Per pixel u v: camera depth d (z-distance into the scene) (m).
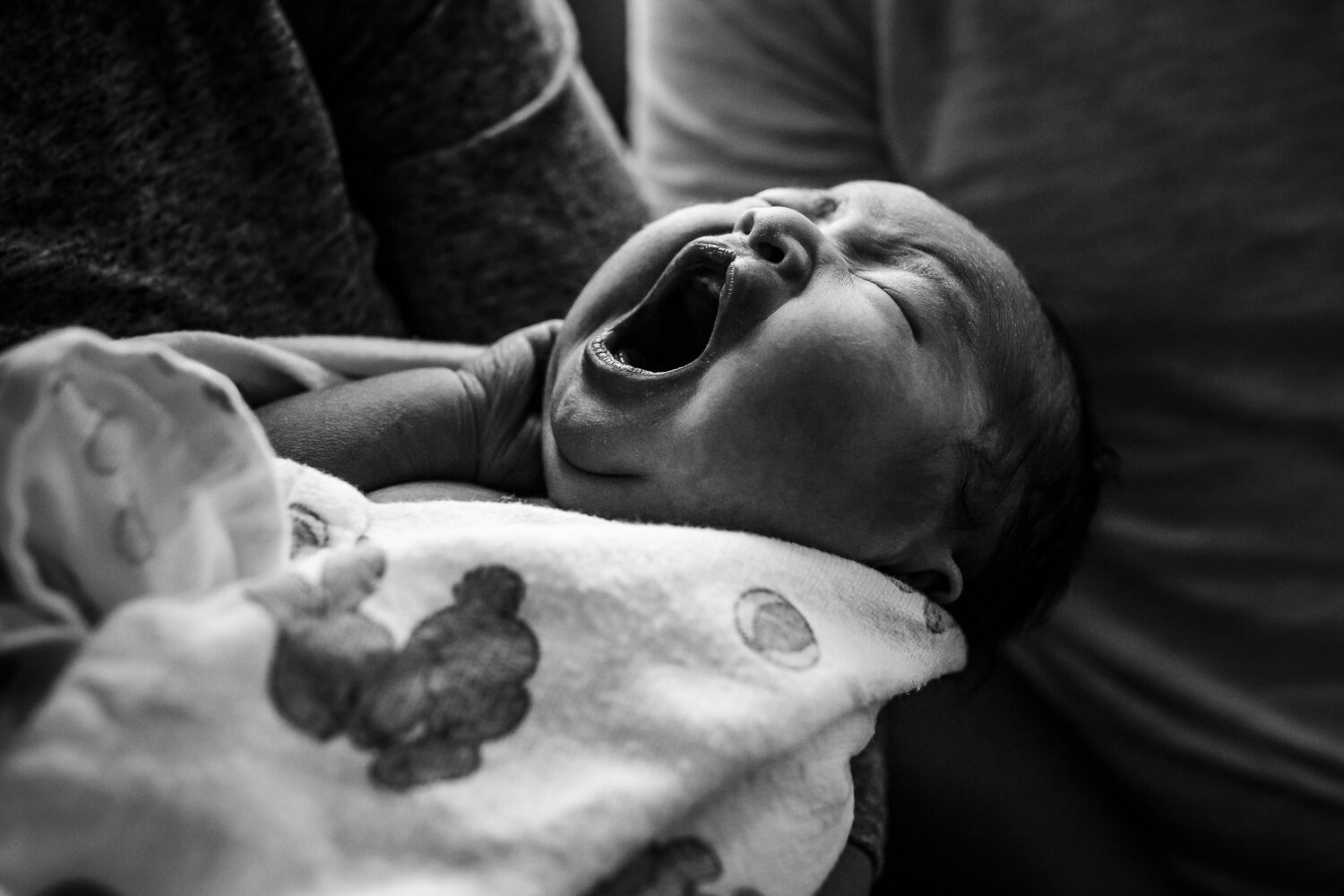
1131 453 1.12
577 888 0.42
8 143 0.63
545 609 0.49
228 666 0.40
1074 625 1.16
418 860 0.42
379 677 0.44
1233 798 1.08
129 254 0.68
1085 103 1.08
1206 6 1.03
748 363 0.60
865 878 0.61
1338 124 1.00
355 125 0.85
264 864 0.38
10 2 0.63
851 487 0.62
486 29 0.85
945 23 1.15
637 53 1.33
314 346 0.71
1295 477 1.05
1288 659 1.06
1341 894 1.03
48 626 0.41
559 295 0.90
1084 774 1.09
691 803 0.46
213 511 0.46
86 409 0.44
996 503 0.71
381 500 0.63
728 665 0.51
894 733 1.02
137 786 0.37
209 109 0.72
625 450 0.61
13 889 0.35
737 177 1.22
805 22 1.21
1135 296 1.08
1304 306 1.02
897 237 0.69
